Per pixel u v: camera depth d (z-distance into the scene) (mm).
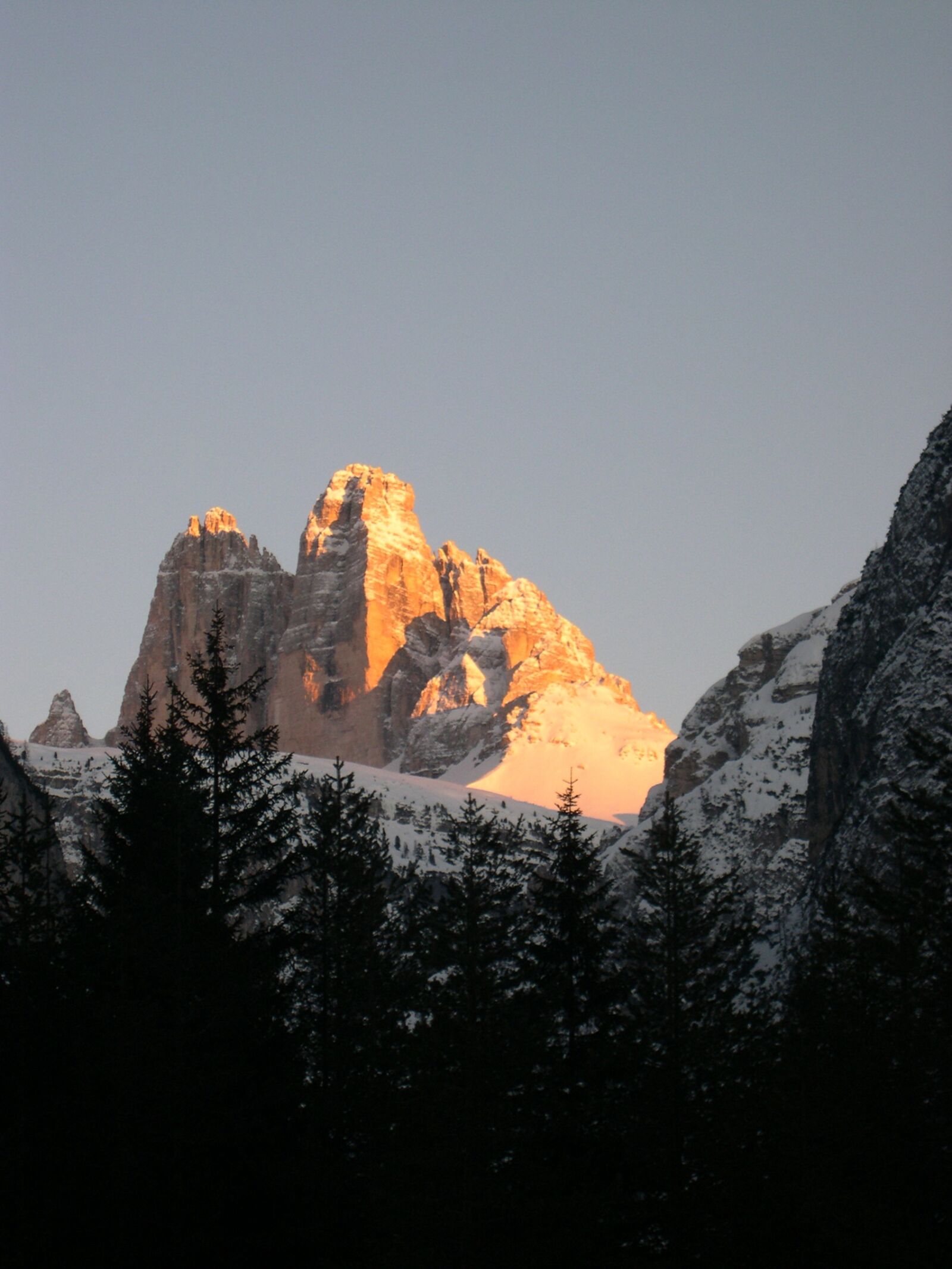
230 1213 194375
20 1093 187000
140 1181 183375
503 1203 191625
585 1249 197500
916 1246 199875
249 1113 198125
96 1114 186125
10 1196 179750
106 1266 179625
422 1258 187125
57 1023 193000
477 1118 195500
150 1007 191750
